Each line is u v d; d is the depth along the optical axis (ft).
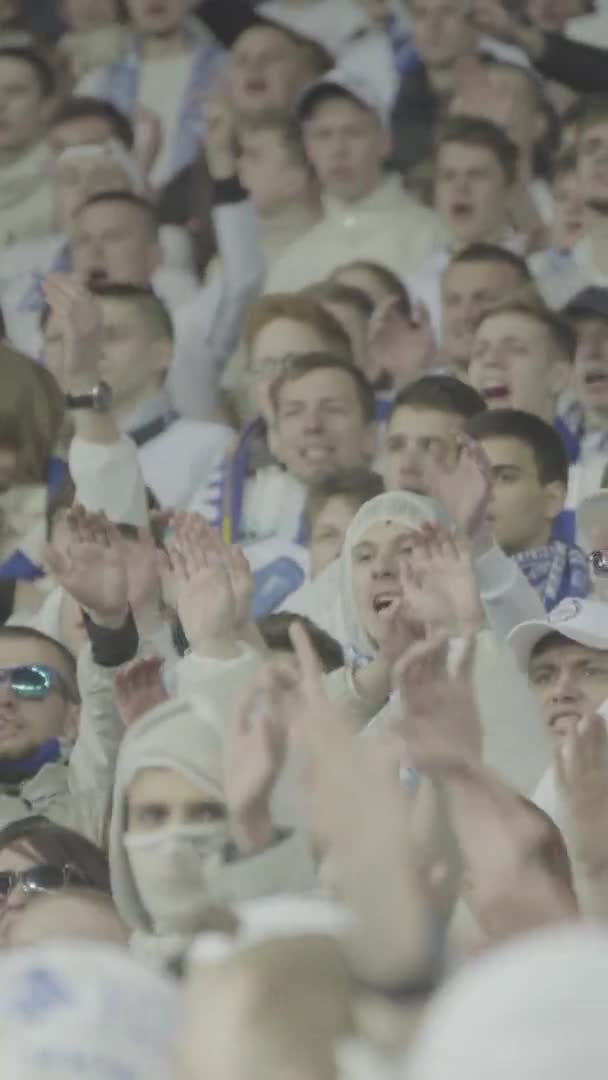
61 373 55.47
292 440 56.03
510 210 60.64
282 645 44.68
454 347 58.54
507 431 49.65
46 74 67.05
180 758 32.55
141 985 18.16
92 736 39.47
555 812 31.27
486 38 62.28
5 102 66.39
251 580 35.65
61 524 51.90
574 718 36.37
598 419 54.95
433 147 62.03
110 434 47.98
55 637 47.32
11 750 42.75
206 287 62.95
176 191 65.05
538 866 23.22
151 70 66.13
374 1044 16.37
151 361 60.44
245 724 27.61
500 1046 14.60
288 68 64.18
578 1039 14.53
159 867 31.76
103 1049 17.65
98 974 18.16
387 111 62.75
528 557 48.60
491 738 33.55
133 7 66.23
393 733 24.41
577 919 23.22
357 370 56.34
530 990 14.74
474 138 61.16
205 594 35.35
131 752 32.96
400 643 34.65
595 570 41.63
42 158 66.23
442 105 62.39
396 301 59.41
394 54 63.31
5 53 68.69
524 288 58.80
